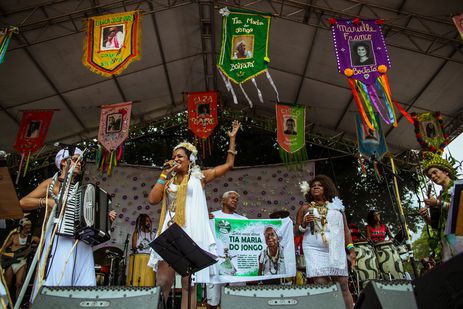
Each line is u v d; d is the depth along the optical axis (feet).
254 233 19.94
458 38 29.63
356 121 39.29
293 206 40.91
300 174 42.11
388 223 48.29
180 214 13.38
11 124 38.73
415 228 47.85
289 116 39.09
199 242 13.19
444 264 6.03
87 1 30.42
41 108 38.55
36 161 42.88
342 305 9.66
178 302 25.02
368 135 38.52
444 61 31.19
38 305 8.98
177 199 13.64
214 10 34.35
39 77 34.88
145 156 51.11
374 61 27.12
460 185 11.44
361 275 24.82
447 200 14.62
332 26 28.14
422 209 16.33
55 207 12.38
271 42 35.24
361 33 27.91
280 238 20.08
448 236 14.25
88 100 39.96
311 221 15.88
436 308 6.10
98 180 41.50
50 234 12.60
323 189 16.71
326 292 9.90
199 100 39.34
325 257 15.42
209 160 50.44
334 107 40.68
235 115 48.88
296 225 16.67
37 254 11.48
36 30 30.55
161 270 13.52
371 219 28.32
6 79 34.04
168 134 51.98
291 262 19.77
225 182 42.50
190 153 14.84
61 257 12.53
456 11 28.09
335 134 44.70
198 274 13.64
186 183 13.99
